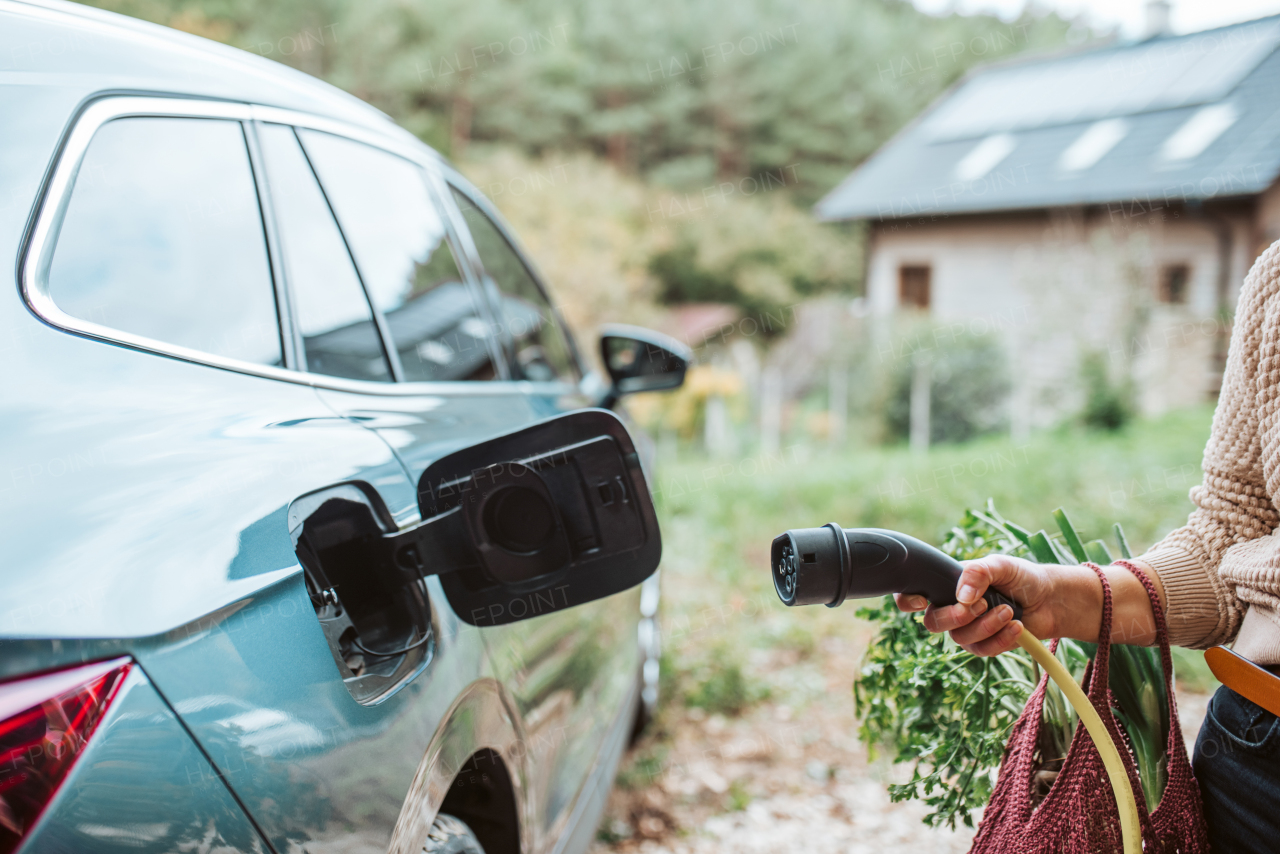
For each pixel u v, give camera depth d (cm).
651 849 304
